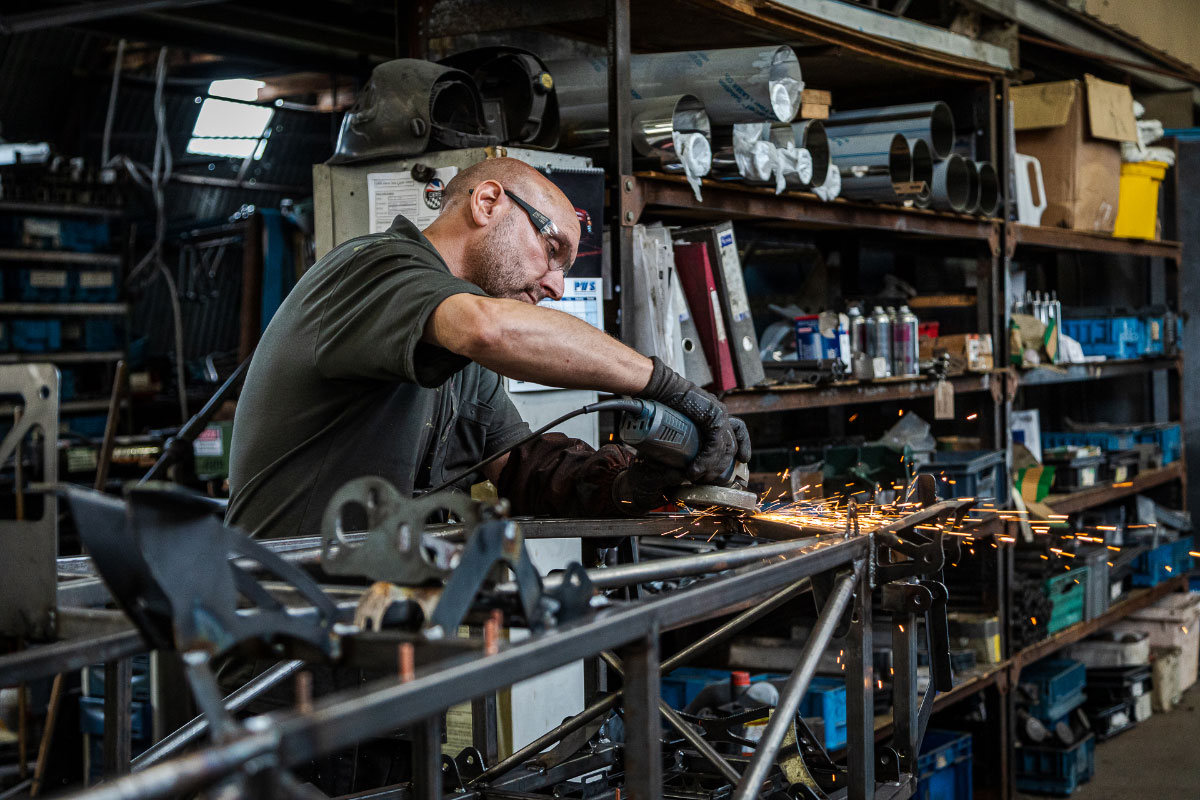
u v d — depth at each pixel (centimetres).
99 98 803
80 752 397
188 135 845
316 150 892
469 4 308
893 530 204
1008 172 468
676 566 156
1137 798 457
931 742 426
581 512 221
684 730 199
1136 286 705
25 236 654
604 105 294
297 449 198
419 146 261
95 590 153
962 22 470
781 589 208
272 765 85
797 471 344
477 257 216
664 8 330
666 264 294
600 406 184
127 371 679
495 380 244
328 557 123
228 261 855
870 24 376
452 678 99
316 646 115
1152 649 607
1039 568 489
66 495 105
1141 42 630
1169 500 660
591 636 117
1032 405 677
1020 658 459
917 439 429
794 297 474
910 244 490
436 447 229
